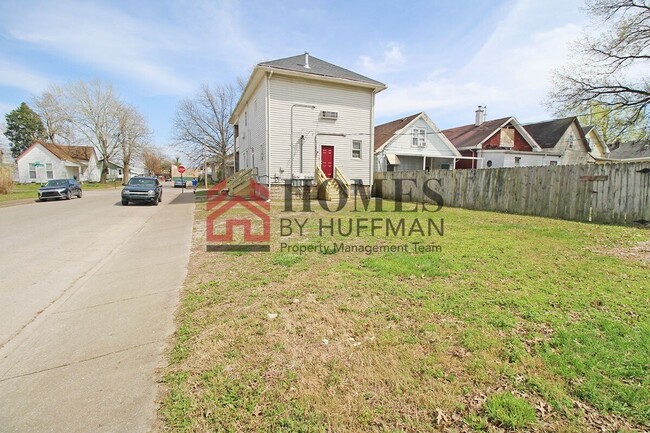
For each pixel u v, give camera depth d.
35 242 7.23
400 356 2.52
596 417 1.86
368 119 18.20
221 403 2.10
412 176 16.16
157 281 4.69
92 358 2.78
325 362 2.49
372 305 3.46
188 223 9.74
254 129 19.14
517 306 3.32
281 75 15.96
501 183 11.83
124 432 1.93
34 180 37.44
